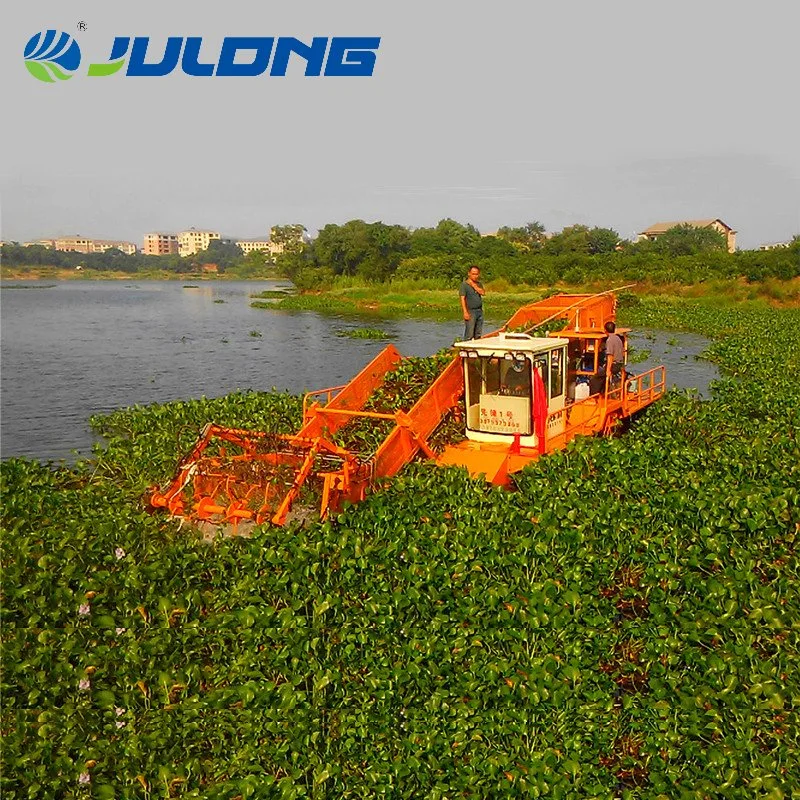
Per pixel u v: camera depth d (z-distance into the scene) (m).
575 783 7.43
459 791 7.38
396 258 109.06
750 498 12.52
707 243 138.00
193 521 12.50
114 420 23.88
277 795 7.21
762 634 9.45
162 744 7.88
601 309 19.59
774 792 7.04
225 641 9.49
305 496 12.71
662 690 8.70
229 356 43.34
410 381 18.77
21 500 13.38
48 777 7.44
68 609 9.86
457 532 11.67
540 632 9.41
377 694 8.41
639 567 11.33
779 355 34.25
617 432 18.55
